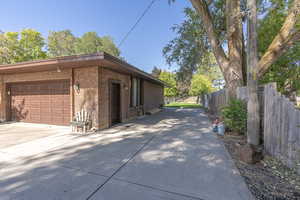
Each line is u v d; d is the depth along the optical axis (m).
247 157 3.08
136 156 3.51
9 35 15.56
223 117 5.71
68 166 3.03
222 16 8.09
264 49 7.73
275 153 3.21
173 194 2.12
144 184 2.38
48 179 2.54
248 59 3.87
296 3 3.98
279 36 4.34
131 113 9.32
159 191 2.19
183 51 10.38
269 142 3.45
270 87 3.42
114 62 5.53
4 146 4.32
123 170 2.84
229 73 6.01
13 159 3.39
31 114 7.87
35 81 7.52
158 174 2.68
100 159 3.36
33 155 3.63
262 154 3.22
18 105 8.20
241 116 4.92
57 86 7.21
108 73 6.88
